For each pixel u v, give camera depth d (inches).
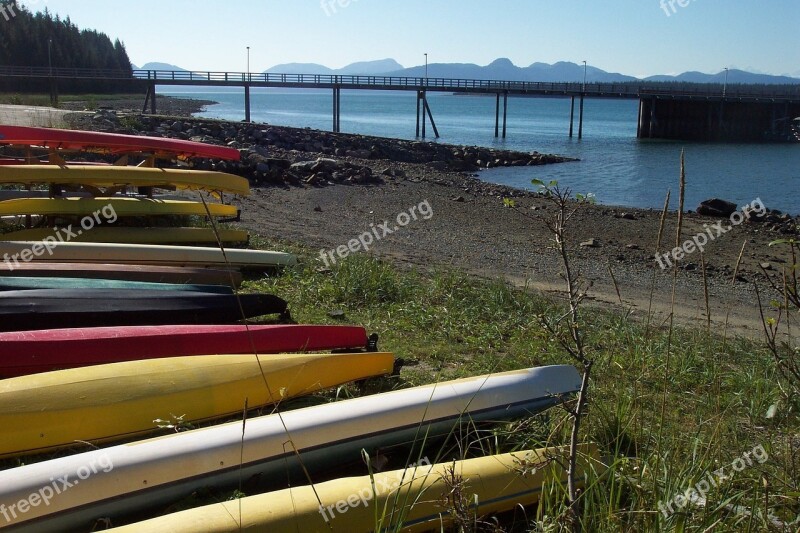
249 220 504.4
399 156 1218.0
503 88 2049.7
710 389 220.2
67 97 2132.1
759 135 2148.1
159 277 268.8
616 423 166.2
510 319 288.4
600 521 119.1
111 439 151.8
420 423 151.3
